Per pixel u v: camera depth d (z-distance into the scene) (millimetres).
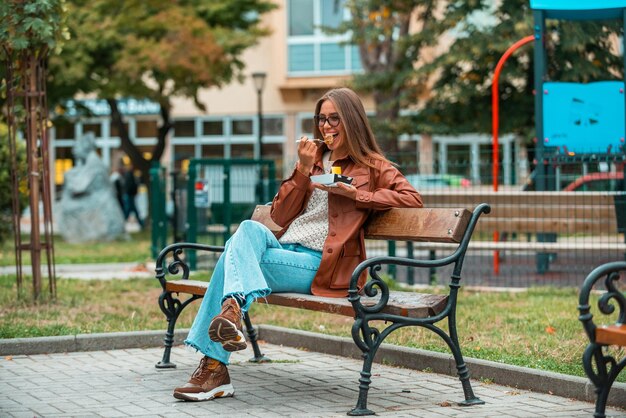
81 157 22156
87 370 6609
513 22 20594
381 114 24484
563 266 14008
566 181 14898
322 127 5957
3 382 6168
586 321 4215
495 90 13367
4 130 17203
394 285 11344
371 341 5145
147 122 42094
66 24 9367
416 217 5613
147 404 5461
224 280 5395
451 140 36000
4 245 17828
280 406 5406
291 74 39438
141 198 35938
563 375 5680
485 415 5148
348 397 5668
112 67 24547
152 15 24516
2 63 10367
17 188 9711
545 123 13461
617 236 11641
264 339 7965
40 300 9570
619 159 12664
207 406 5410
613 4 13086
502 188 13820
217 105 41219
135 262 15664
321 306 5352
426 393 5789
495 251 13297
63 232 21531
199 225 15039
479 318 8500
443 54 21953
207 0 26266
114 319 8609
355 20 24391
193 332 5582
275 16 39219
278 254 5707
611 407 5312
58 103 25953
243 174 14781
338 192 5648
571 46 18672
